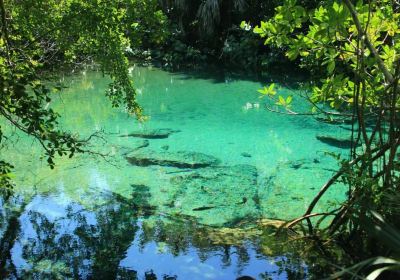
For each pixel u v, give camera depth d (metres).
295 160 8.71
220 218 6.28
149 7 6.74
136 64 20.75
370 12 4.59
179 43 21.55
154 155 8.91
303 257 5.04
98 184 7.58
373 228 3.63
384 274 4.20
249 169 8.20
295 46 4.52
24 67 4.55
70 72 17.39
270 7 18.69
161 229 5.96
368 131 10.02
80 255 5.32
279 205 6.67
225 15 20.59
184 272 4.88
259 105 13.23
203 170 8.18
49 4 6.52
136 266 5.04
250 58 19.27
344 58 4.79
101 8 6.21
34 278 4.84
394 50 4.91
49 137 4.47
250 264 4.97
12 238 5.78
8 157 8.77
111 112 12.55
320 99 5.11
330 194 7.03
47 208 6.70
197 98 14.34
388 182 4.52
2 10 4.88
